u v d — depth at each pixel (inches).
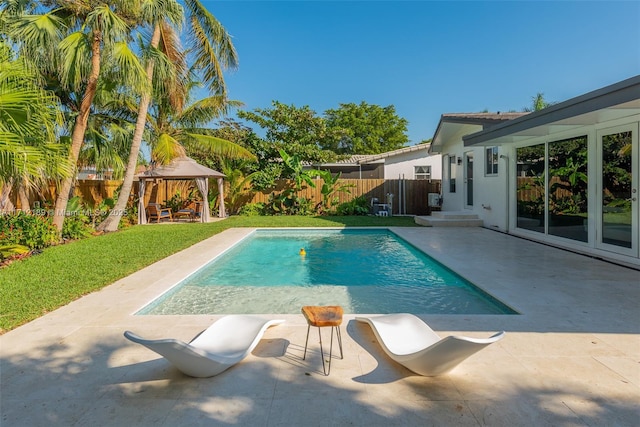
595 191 267.3
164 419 86.9
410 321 133.2
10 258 283.7
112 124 498.0
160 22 405.7
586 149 276.1
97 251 309.6
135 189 629.3
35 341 132.2
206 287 226.1
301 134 865.5
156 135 573.9
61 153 313.7
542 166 334.6
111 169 518.0
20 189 373.4
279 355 120.8
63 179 356.5
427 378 104.6
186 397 96.3
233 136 793.6
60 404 93.6
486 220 450.0
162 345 89.7
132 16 382.0
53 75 398.0
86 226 416.5
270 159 756.0
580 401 91.8
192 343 119.3
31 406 92.8
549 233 327.6
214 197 657.6
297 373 108.7
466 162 515.2
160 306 190.2
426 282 233.6
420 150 828.6
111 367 113.0
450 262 253.9
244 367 112.4
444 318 149.8
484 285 196.1
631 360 112.1
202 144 602.2
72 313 161.8
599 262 246.1
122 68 351.3
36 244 327.0
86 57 350.9
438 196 634.8
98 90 438.9
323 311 119.7
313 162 809.5
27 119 254.4
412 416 87.3
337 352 122.8
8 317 155.9
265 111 855.7
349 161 832.9
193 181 672.4
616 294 176.4
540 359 113.7
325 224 505.0
